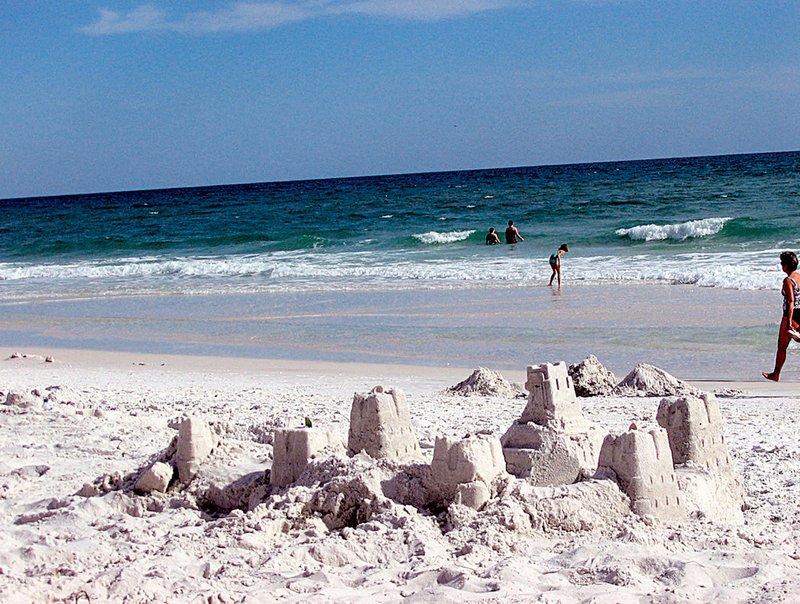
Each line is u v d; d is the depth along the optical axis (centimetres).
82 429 1271
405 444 888
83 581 676
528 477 838
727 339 2034
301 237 4819
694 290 2645
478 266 3450
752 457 1119
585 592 630
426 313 2569
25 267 4422
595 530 764
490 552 718
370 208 6975
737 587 639
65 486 1008
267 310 2800
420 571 675
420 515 786
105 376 1916
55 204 12962
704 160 14388
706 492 836
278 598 637
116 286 3584
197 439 933
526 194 7412
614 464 805
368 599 625
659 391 1566
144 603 628
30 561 745
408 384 1738
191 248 4991
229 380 1834
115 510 897
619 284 2836
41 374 1953
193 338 2414
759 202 5141
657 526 767
